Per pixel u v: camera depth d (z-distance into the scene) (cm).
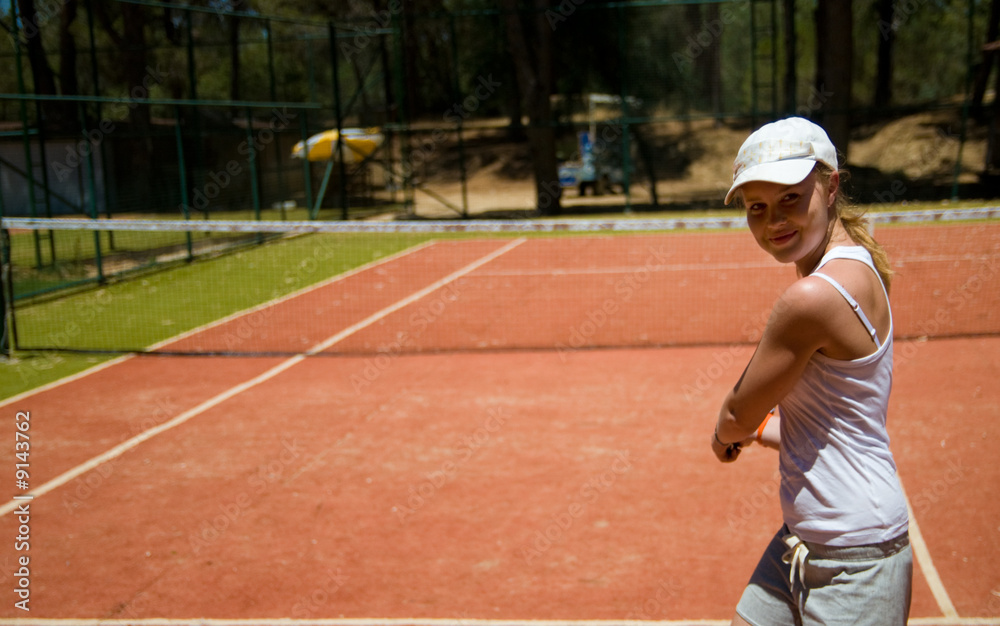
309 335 1007
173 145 1942
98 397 762
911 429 594
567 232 2011
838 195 204
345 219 2130
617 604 382
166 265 1576
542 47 2341
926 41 4284
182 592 407
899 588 192
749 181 186
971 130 2909
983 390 676
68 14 1931
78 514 504
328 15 3250
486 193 3331
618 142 2730
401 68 2389
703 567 414
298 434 645
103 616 387
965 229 1695
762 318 1005
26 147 1354
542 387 752
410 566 427
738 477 525
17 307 1220
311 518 489
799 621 211
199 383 804
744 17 2595
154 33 2445
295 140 2380
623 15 2172
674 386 737
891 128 3139
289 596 400
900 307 1028
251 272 1505
